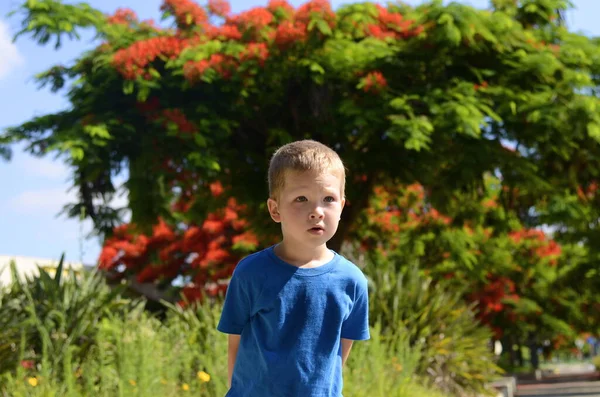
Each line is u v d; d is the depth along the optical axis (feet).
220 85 41.19
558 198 45.68
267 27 41.88
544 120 38.19
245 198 44.37
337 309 9.16
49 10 39.55
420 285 36.17
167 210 42.06
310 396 9.02
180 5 43.78
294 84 42.22
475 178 41.22
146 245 69.92
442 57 39.58
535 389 87.81
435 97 37.99
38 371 21.57
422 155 39.58
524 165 39.73
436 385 32.71
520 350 151.23
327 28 39.34
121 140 38.88
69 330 22.70
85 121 38.06
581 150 43.45
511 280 88.63
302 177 8.71
